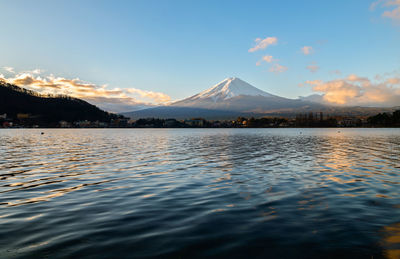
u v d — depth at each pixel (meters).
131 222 9.59
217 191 14.21
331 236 8.22
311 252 7.22
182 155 32.88
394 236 8.17
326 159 28.19
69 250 7.35
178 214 10.46
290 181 16.73
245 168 22.27
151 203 12.05
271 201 12.18
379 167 22.50
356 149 40.41
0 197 13.26
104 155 33.19
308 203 11.80
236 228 8.94
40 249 7.40
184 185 15.81
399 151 36.88
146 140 72.00
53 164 25.27
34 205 11.84
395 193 13.53
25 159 29.17
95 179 17.89
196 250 7.38
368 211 10.62
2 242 7.86
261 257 6.98
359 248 7.41
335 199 12.43
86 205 11.80
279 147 45.12
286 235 8.33
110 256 7.02
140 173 20.19
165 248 7.49
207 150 39.91
